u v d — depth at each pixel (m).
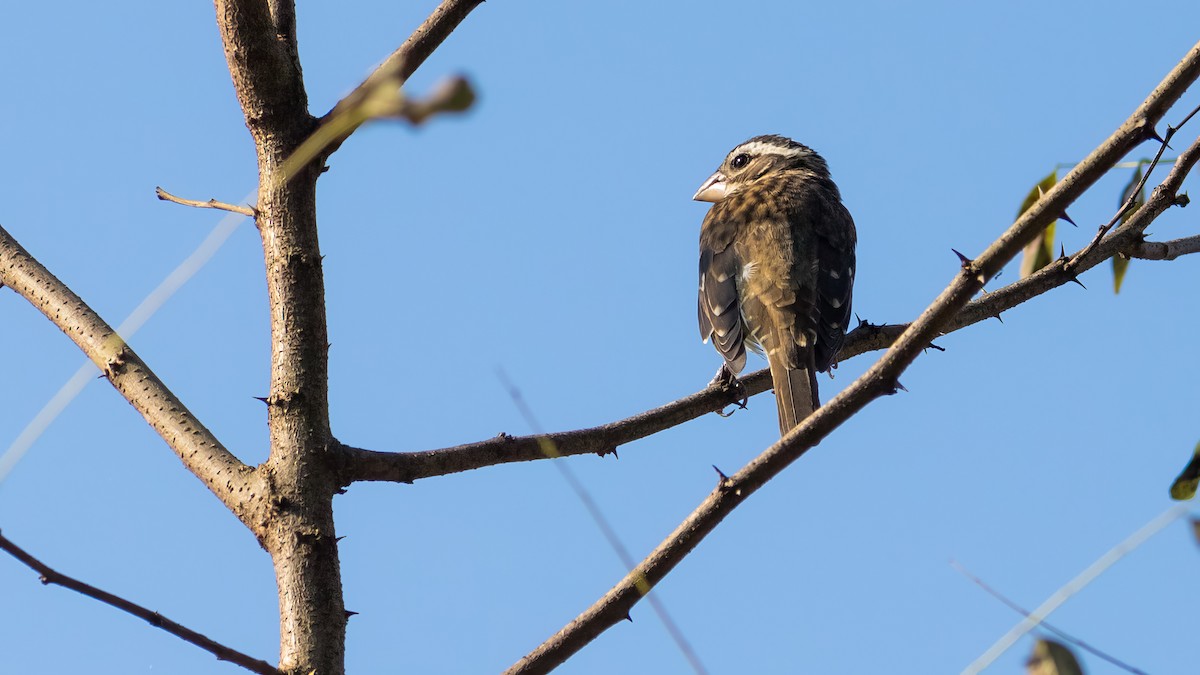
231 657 5.94
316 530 7.14
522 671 6.04
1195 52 5.65
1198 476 5.64
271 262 7.45
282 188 7.38
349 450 7.39
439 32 7.77
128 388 7.92
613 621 6.05
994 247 5.68
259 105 7.35
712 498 5.99
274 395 7.35
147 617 5.63
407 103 2.15
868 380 5.85
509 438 8.03
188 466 7.56
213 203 7.58
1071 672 3.99
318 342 7.43
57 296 8.34
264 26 7.14
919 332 5.78
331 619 7.00
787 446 5.88
